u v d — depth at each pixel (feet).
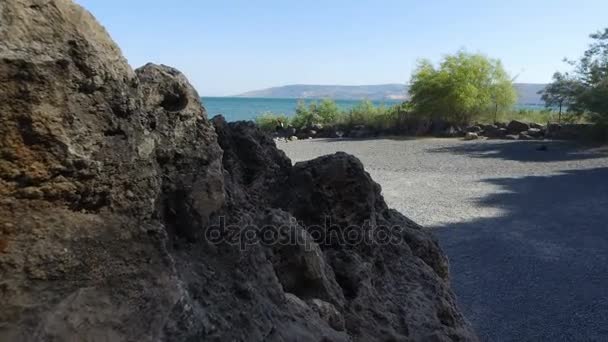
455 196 42.29
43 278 4.64
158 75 6.57
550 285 22.00
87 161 4.98
